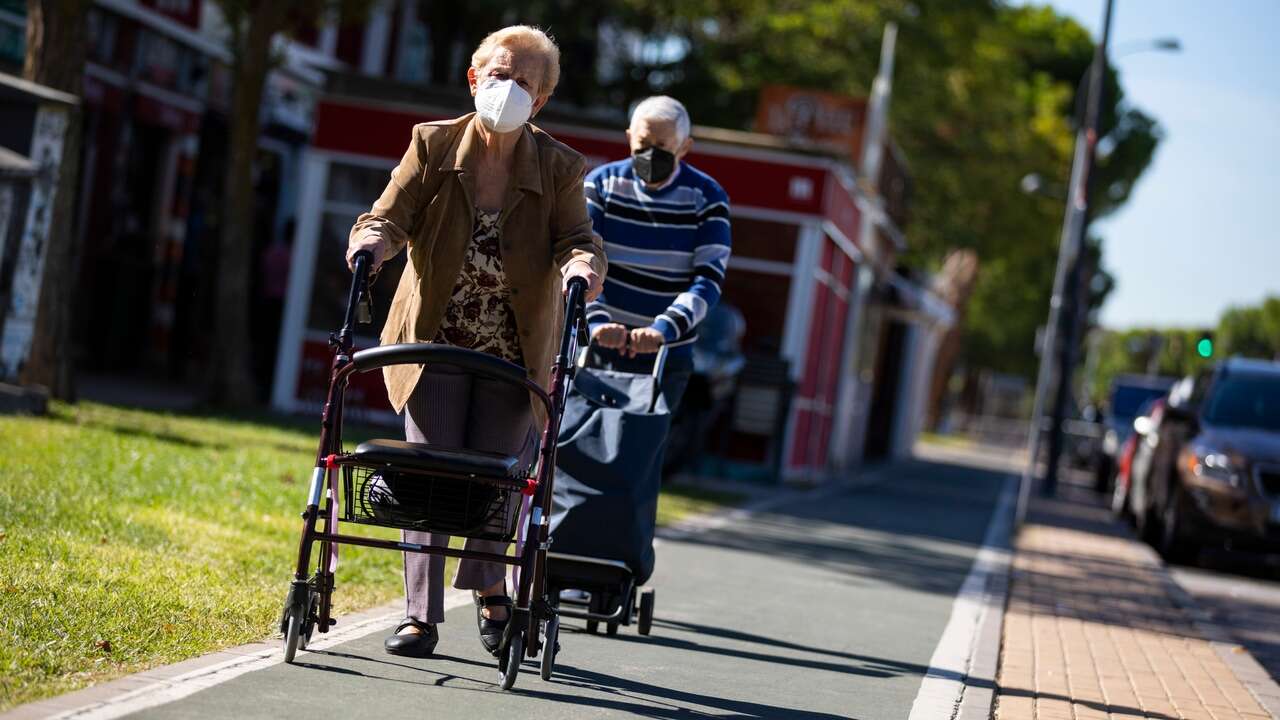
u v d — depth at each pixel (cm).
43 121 1441
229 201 2006
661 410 731
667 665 727
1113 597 1321
